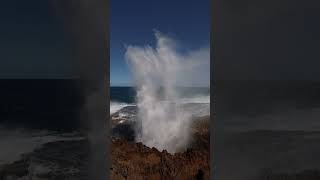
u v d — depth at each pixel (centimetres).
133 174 486
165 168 515
